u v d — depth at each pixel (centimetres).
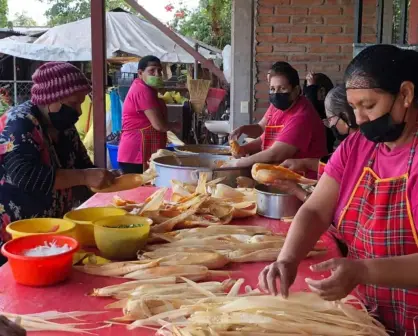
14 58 1161
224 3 1334
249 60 570
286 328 134
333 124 235
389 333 153
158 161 323
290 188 246
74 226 191
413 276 129
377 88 136
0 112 988
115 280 169
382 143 154
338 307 141
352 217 160
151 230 211
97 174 236
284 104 334
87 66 1228
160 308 144
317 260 194
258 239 200
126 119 481
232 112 579
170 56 1123
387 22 544
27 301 153
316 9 558
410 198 144
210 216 235
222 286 160
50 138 251
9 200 236
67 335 134
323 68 568
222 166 311
